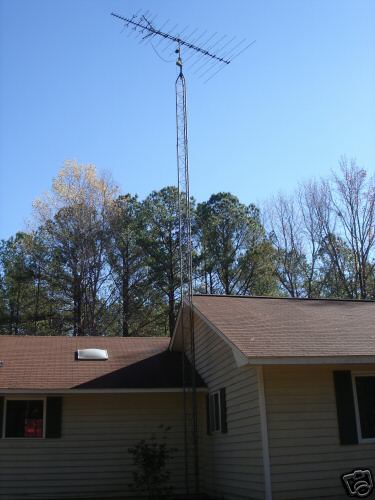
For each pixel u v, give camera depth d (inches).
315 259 1364.4
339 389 438.0
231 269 1396.4
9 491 529.7
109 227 1387.8
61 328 1353.3
